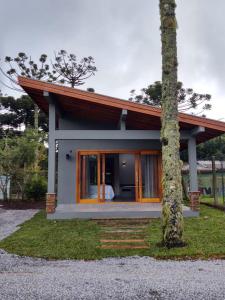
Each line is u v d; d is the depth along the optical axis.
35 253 5.77
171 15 6.49
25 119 29.97
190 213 10.13
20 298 3.62
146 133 10.34
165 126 6.40
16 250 6.00
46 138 19.42
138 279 4.29
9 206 14.29
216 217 9.95
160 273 4.57
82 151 13.23
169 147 6.31
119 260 5.35
